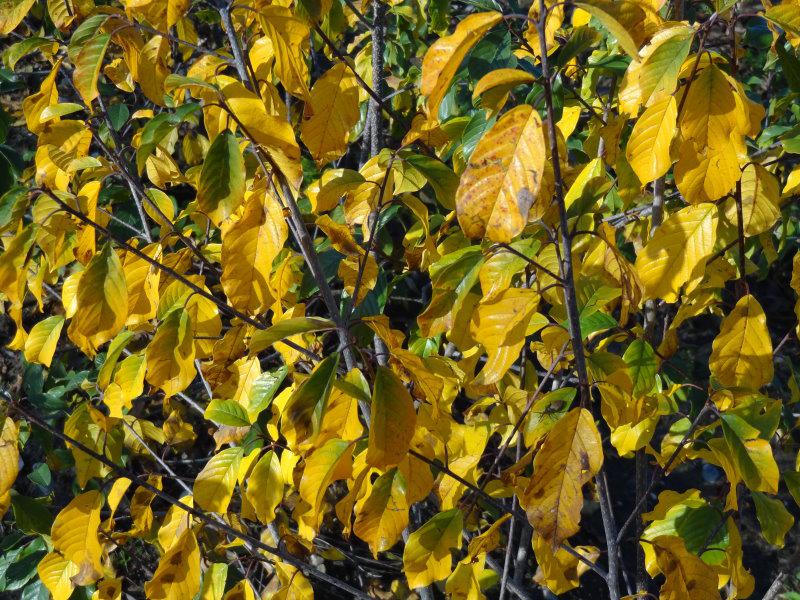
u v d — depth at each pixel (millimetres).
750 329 1444
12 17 1463
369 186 1530
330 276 1692
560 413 1478
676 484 2463
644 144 1350
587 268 1452
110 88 2137
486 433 1579
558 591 1507
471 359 1550
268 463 1508
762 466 1401
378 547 1411
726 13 1398
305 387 1295
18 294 1431
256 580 1957
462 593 1522
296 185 1357
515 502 1674
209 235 1809
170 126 1346
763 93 2125
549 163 1363
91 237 1493
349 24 1976
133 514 1654
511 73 1250
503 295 1343
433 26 1779
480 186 1249
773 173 1669
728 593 1598
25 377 1960
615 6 1293
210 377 1521
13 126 2709
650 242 1414
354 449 1444
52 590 1609
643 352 1461
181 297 1532
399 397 1304
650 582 1813
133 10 1404
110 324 1396
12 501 1785
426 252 1565
